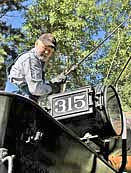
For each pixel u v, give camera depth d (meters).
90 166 4.50
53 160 3.95
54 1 25.28
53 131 3.87
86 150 4.34
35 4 26.16
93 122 4.57
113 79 18.77
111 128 4.60
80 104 4.52
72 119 4.55
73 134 4.09
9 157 3.32
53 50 4.88
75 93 4.57
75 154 4.22
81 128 4.63
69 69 5.52
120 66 19.47
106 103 4.50
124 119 4.80
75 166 4.28
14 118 3.48
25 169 3.59
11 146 3.45
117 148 4.87
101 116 4.54
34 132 3.68
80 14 24.86
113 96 4.72
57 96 4.60
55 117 4.55
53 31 25.48
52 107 4.59
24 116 3.56
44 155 3.83
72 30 24.88
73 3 25.19
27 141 3.61
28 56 4.76
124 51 19.66
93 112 4.49
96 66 23.78
